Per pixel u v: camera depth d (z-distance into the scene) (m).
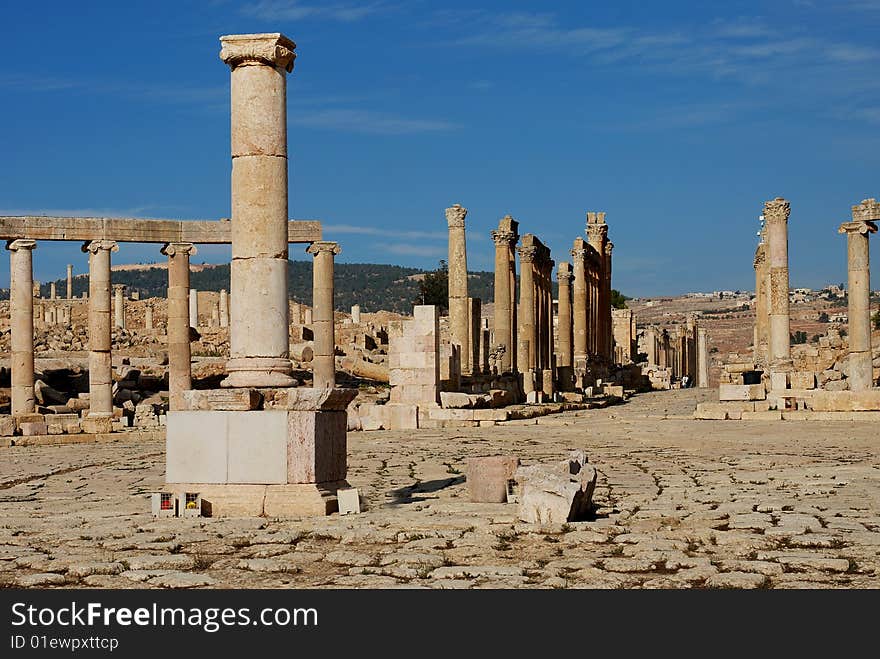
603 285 85.88
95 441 45.53
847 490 22.28
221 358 71.88
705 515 18.48
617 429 43.62
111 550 16.25
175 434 19.70
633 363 94.69
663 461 30.75
